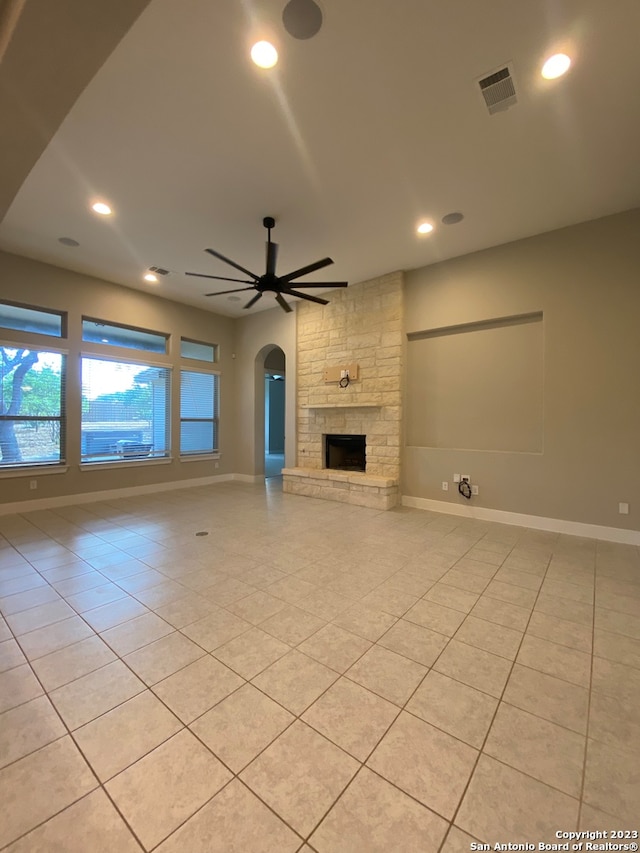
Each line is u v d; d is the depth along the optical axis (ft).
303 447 20.17
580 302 12.43
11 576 9.21
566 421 12.73
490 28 6.26
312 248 14.14
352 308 18.03
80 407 16.79
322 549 11.10
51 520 14.17
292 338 20.52
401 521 14.16
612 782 4.03
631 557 10.52
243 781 4.03
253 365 22.75
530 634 6.80
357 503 16.75
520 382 13.93
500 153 9.16
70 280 16.28
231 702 5.16
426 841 3.46
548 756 4.36
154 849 3.36
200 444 22.15
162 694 5.31
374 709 5.05
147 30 6.15
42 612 7.52
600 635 6.77
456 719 4.89
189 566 9.85
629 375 11.70
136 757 4.31
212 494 19.15
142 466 19.17
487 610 7.63
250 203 11.25
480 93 7.48
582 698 5.27
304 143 8.82
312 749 4.43
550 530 13.01
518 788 3.97
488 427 14.65
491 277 14.15
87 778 4.06
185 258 15.02
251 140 8.71
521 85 7.30
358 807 3.76
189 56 6.64
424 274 15.89
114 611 7.57
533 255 13.25
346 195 10.85
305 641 6.57
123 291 18.11
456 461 15.17
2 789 3.92
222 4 5.79
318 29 6.23
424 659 6.09
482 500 14.48
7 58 4.94
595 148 8.98
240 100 7.61
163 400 20.17
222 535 12.42
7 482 14.97
